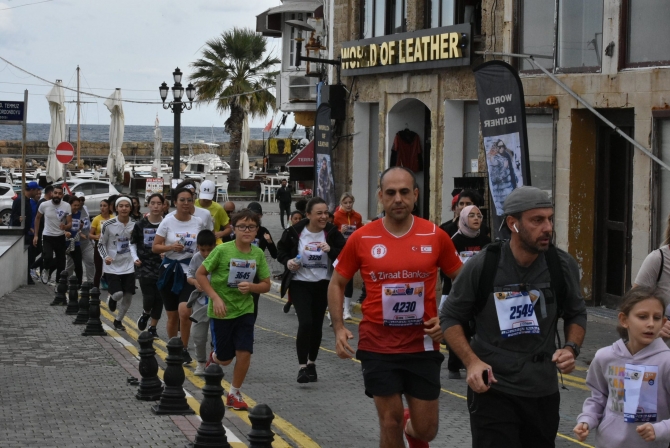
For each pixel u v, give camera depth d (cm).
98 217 2039
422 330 650
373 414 955
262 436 668
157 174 6000
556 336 575
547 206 545
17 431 808
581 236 1695
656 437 536
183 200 1200
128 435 798
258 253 966
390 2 2273
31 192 2203
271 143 5422
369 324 654
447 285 1148
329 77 2514
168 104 3756
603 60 1603
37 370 1116
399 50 2144
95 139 18938
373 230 657
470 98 1991
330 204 2381
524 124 1584
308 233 1108
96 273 1995
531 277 559
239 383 959
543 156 1750
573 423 938
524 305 555
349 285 1741
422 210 2323
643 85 1523
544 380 559
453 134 2069
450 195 2073
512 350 560
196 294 1117
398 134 2281
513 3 1808
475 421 569
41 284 2169
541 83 1731
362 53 2286
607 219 1691
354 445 831
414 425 655
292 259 1103
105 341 1359
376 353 650
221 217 1498
